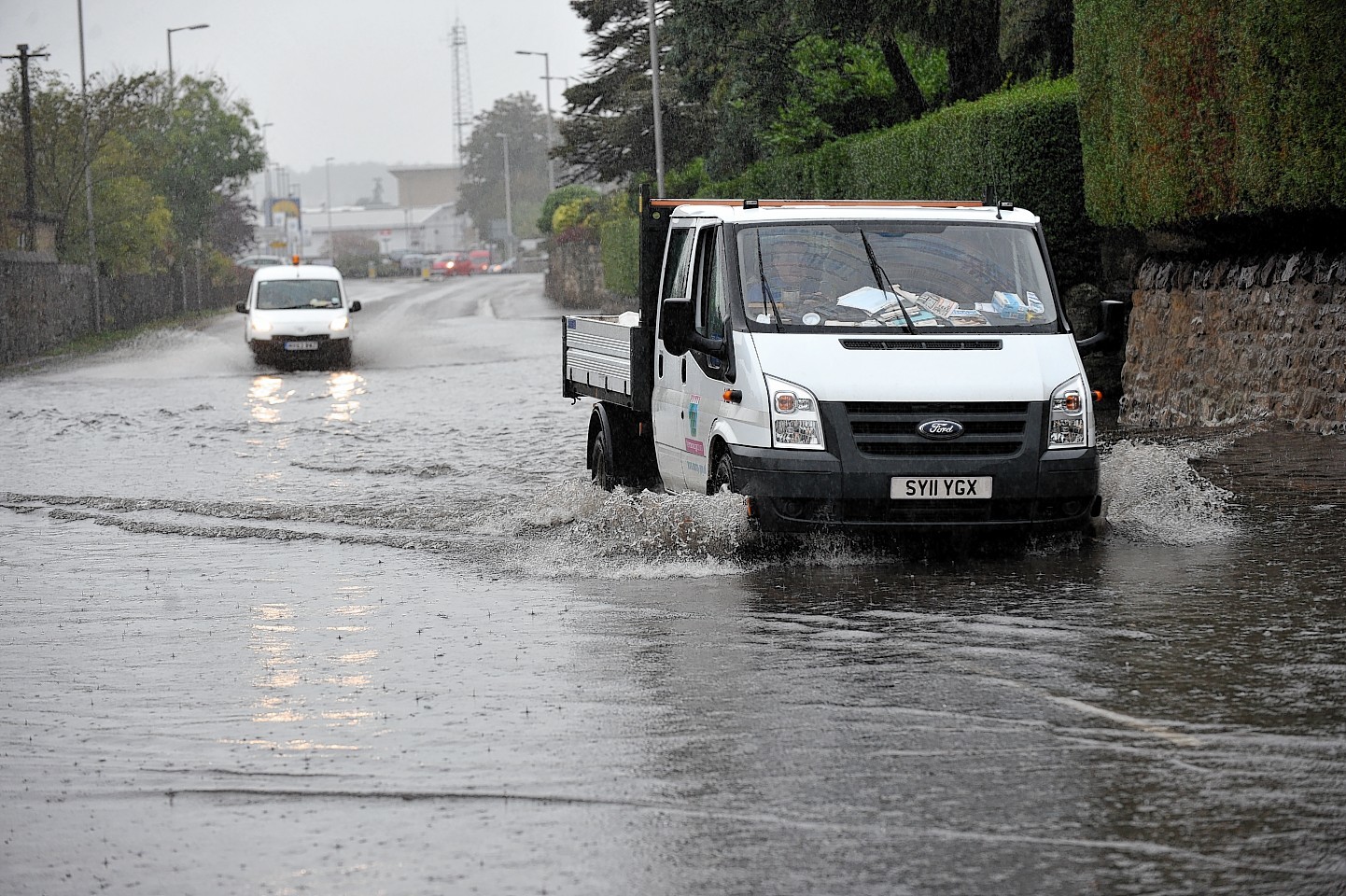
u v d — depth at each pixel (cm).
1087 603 2052
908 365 2381
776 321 2462
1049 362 2422
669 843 1205
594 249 16562
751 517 2378
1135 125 4084
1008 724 1498
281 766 1434
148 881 1163
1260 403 3828
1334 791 1282
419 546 2770
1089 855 1157
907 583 2234
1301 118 3359
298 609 2217
